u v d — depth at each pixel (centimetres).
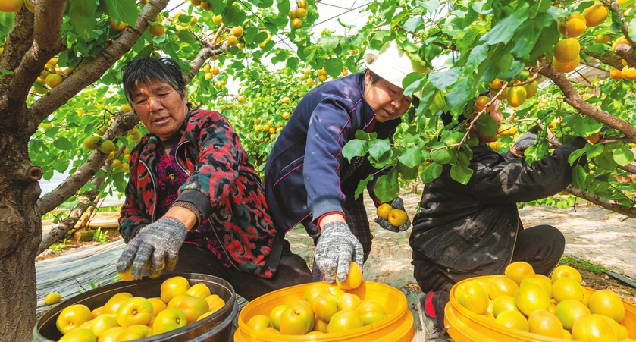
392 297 130
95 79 179
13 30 143
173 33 251
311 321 118
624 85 204
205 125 183
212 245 199
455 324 111
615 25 123
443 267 209
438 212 213
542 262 219
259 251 200
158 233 120
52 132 284
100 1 138
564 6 104
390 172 160
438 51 173
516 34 99
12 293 168
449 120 214
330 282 134
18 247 170
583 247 454
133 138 296
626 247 445
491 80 113
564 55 115
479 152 200
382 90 195
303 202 214
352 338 99
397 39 183
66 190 221
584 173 172
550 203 436
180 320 120
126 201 207
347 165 232
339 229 146
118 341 108
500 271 198
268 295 136
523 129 371
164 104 176
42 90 215
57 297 267
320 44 228
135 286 151
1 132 161
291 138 219
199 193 139
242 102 712
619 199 210
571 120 169
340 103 194
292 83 677
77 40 177
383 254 446
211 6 220
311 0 305
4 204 166
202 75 395
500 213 205
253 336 104
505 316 111
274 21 277
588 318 102
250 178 211
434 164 151
